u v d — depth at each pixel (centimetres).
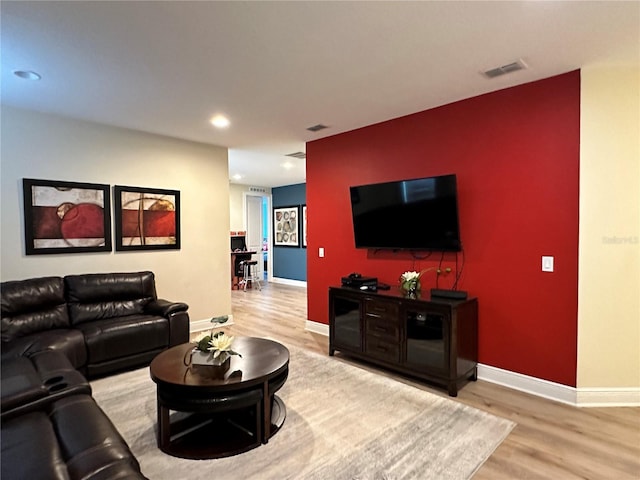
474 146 335
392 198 377
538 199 300
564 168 287
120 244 433
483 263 332
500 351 323
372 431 244
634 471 205
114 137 427
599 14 206
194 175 498
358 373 347
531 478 199
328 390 308
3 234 359
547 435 240
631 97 274
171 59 259
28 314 334
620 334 281
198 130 441
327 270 475
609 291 280
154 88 311
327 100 340
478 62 266
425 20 212
